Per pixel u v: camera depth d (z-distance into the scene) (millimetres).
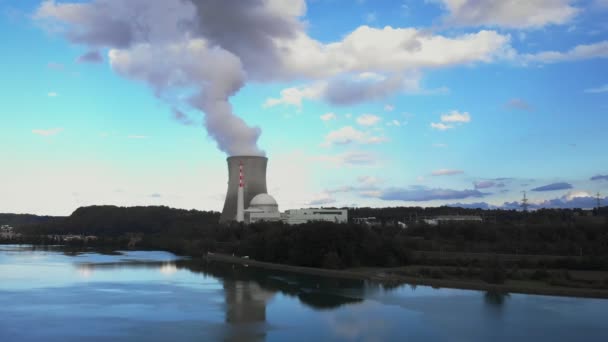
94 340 95312
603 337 97438
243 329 103375
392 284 162125
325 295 142000
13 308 123938
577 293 137250
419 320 110688
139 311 120500
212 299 136500
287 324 107625
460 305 126188
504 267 165000
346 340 95625
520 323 107750
